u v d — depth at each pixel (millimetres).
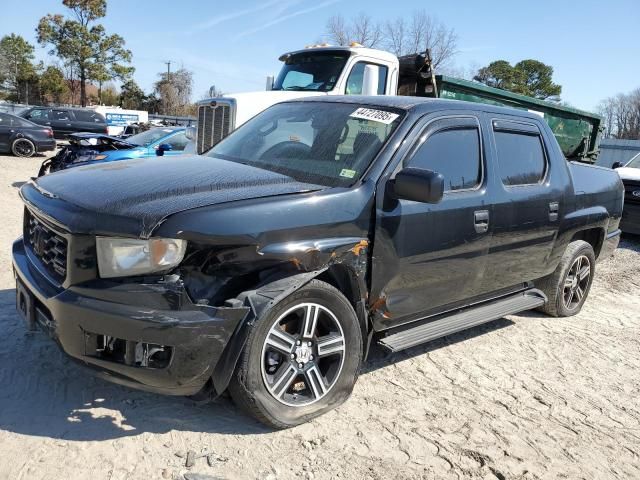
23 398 3266
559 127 13039
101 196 3014
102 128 25297
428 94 10031
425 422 3447
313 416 3277
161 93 57562
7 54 59062
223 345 2873
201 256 2891
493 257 4316
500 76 49375
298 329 3225
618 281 7605
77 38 51281
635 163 11539
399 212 3537
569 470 3121
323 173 3588
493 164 4293
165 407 3305
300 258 3078
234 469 2818
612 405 3934
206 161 3902
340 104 4230
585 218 5332
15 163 16438
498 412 3668
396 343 3691
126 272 2795
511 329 5285
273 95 8805
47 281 3035
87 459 2781
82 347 2840
